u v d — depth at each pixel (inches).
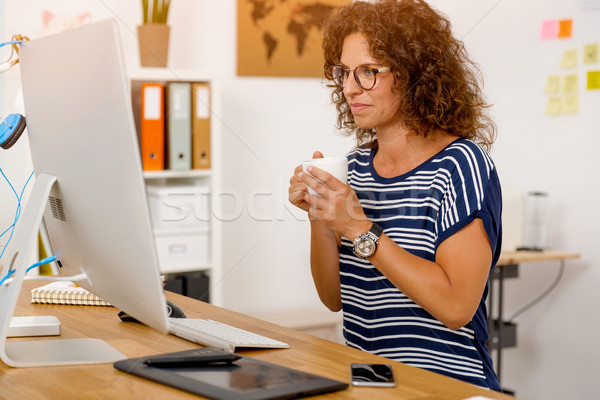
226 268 130.0
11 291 38.6
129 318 49.1
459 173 50.6
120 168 33.1
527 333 132.9
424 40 52.2
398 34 51.7
